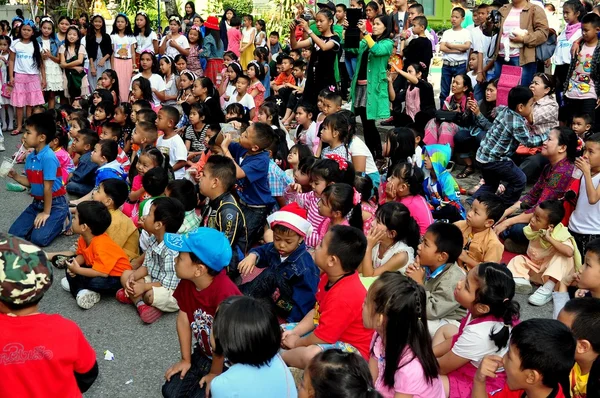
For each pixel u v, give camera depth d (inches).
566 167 197.3
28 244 92.9
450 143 282.2
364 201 185.0
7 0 661.9
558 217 175.9
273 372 97.0
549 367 93.2
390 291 104.8
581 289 147.3
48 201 211.5
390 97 304.8
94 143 260.4
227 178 171.3
